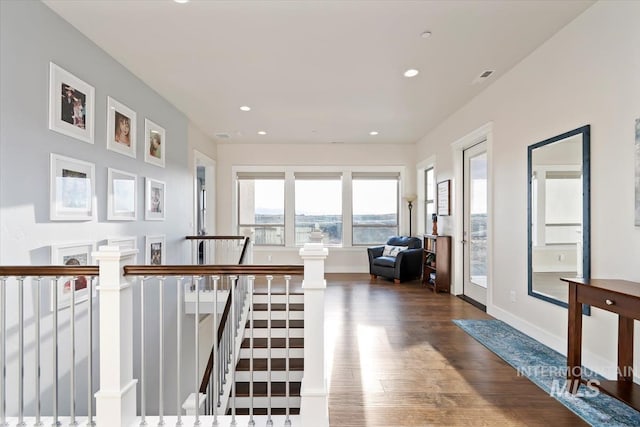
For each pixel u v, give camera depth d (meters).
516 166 3.54
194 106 4.75
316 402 1.91
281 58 3.35
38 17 2.42
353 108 4.87
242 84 3.99
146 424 1.97
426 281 5.86
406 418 2.07
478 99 4.35
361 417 2.08
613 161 2.39
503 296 3.85
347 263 7.34
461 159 5.14
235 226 7.23
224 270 2.01
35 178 2.38
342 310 4.38
